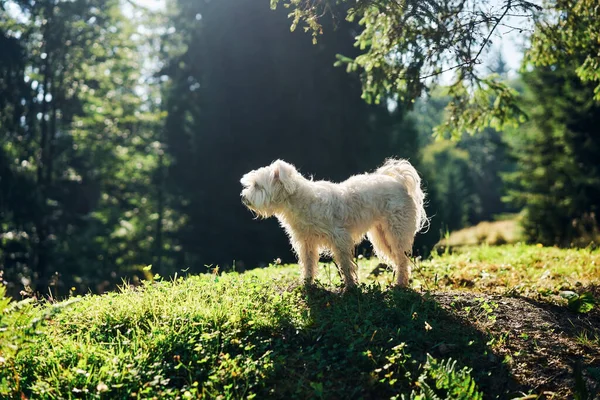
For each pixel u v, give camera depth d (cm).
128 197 3250
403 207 768
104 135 3098
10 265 2500
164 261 2941
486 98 1152
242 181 721
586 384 547
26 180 2466
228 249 2367
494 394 539
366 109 2372
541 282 848
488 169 7400
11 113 2491
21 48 2477
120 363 538
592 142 2325
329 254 795
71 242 2673
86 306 681
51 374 537
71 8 2623
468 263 1035
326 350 573
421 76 936
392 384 512
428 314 648
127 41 2962
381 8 863
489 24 876
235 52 2319
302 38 2206
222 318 609
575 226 2014
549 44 1056
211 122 2428
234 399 496
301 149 2266
